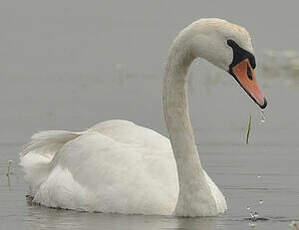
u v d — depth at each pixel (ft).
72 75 93.71
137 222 38.83
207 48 39.14
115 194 41.57
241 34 38.70
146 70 96.43
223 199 42.50
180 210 39.96
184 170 40.01
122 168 42.45
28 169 47.91
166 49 108.58
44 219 40.22
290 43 106.63
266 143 60.29
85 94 81.87
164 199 40.93
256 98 38.04
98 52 108.27
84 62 102.06
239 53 38.70
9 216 41.16
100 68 98.12
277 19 125.59
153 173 42.16
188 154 40.09
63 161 45.44
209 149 58.23
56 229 37.63
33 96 80.84
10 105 76.02
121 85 86.84
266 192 45.93
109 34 120.78
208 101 79.92
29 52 108.78
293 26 119.75
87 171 43.37
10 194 47.34
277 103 78.59
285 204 43.01
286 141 61.05
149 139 44.50
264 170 51.26
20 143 59.67
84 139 45.11
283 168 51.78
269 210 41.65
